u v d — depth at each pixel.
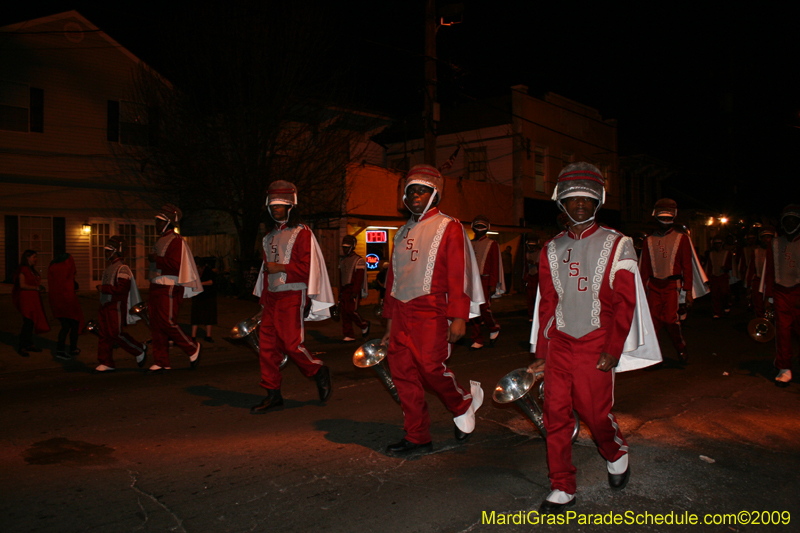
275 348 5.74
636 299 3.45
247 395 6.49
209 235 20.48
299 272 5.54
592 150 26.81
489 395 6.46
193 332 10.80
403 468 4.19
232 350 10.09
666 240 8.18
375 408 5.89
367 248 17.59
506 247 22.28
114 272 7.73
